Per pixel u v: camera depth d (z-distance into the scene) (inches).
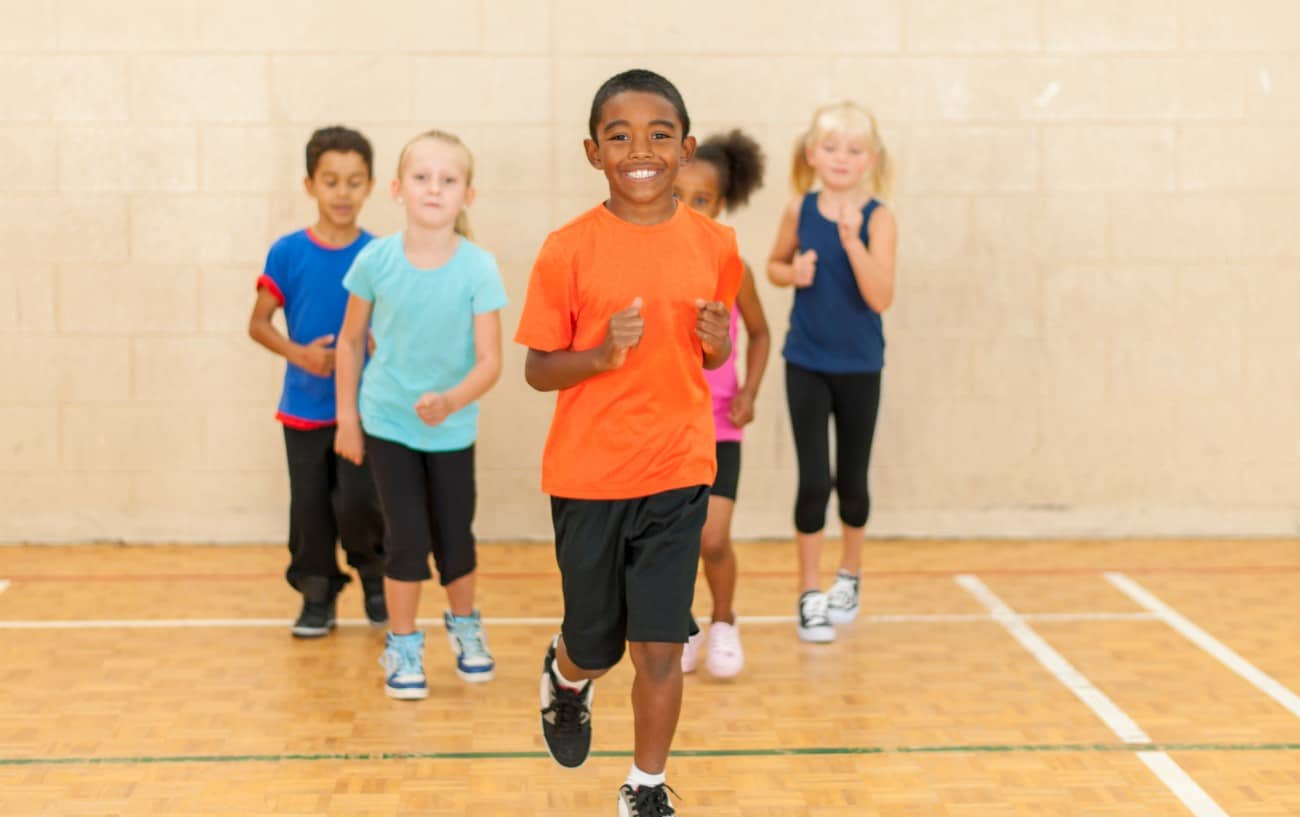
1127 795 142.4
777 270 201.9
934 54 266.5
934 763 151.9
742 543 271.0
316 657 192.5
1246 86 269.0
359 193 197.3
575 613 129.6
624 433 125.5
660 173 124.0
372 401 174.4
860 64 266.1
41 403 263.6
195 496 266.8
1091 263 270.8
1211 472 275.0
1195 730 162.9
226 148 261.3
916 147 267.9
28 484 264.8
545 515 270.5
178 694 175.2
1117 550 264.1
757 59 265.1
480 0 261.9
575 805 140.1
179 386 264.4
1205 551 263.3
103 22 258.5
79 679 181.0
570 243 126.2
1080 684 181.2
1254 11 268.1
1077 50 267.7
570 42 262.8
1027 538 274.5
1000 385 272.1
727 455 182.7
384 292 172.1
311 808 138.3
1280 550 264.4
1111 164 269.3
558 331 126.7
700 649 198.4
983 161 268.5
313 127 261.9
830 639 201.0
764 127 266.2
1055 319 271.3
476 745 157.6
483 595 229.5
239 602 223.1
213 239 262.4
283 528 267.4
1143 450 274.1
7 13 257.6
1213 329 272.4
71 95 259.1
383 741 158.6
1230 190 270.4
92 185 260.5
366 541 200.7
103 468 265.3
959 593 231.6
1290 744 157.8
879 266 195.8
